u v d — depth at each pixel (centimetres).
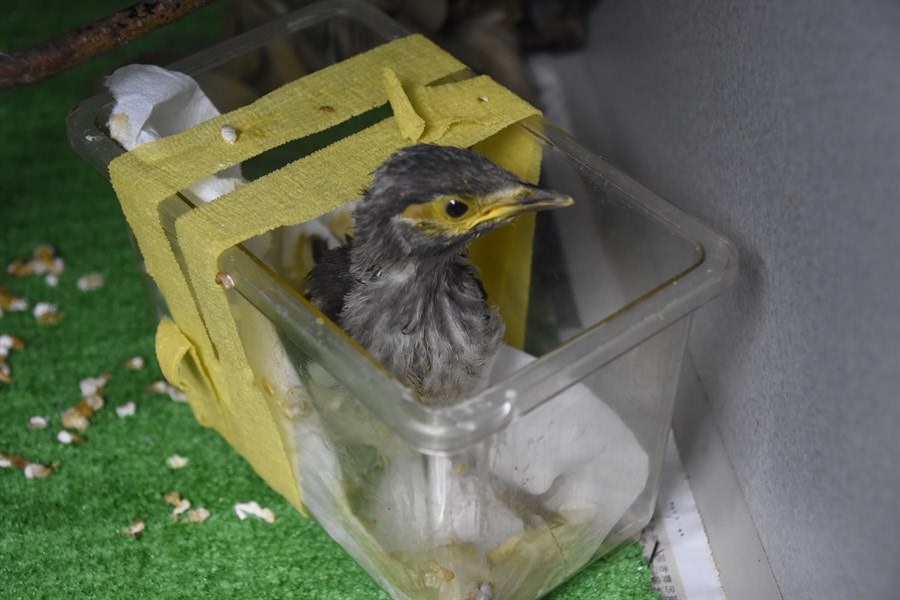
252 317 36
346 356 32
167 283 39
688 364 44
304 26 43
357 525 38
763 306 37
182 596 40
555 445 36
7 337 47
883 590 33
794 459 36
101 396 46
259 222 35
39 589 40
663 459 41
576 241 41
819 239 34
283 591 40
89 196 53
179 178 37
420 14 53
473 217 35
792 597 37
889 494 32
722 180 40
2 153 54
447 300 38
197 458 44
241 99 43
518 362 42
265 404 38
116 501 43
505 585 38
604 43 52
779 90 35
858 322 32
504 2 55
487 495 35
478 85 39
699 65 41
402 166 35
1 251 50
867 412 32
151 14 39
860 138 31
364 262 37
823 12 33
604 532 39
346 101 39
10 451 44
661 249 37
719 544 41
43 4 60
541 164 40
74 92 56
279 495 43
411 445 32
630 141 49
